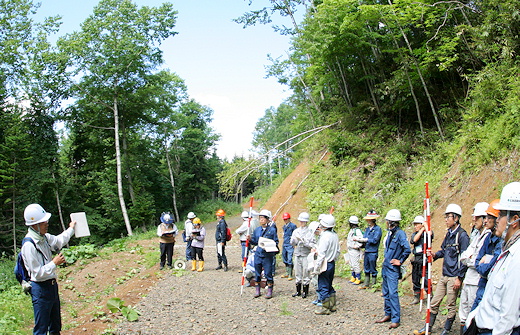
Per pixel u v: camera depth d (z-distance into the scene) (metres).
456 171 11.38
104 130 31.11
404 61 14.05
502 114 10.77
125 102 29.11
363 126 17.97
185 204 47.62
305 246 8.80
